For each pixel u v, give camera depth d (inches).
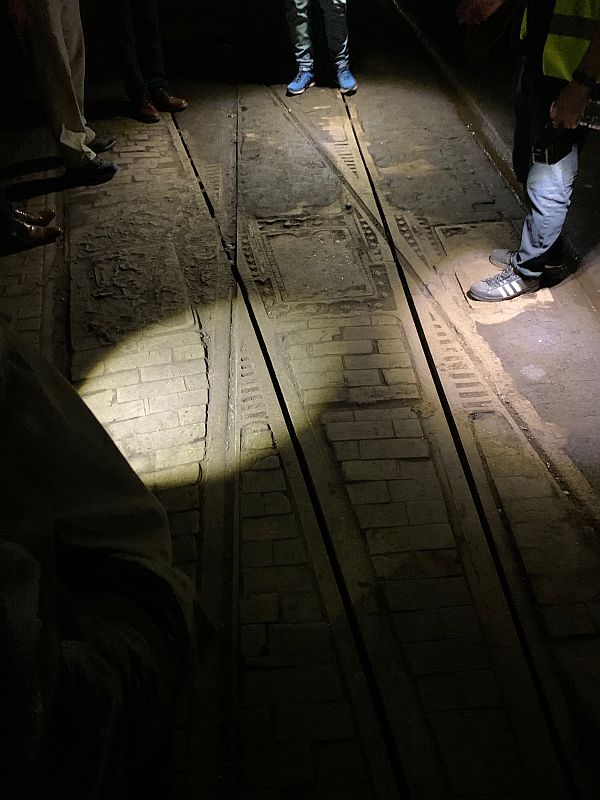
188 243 167.8
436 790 76.8
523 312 143.3
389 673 87.3
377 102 223.6
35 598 26.7
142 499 44.4
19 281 158.6
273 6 281.9
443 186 183.9
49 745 29.3
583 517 104.7
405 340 138.2
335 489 110.0
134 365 135.0
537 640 90.0
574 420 119.8
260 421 122.2
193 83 239.8
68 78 174.2
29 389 36.7
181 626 41.8
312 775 78.5
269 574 99.2
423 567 98.9
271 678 87.4
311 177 189.5
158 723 40.0
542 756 79.4
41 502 32.7
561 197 131.7
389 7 279.7
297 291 151.9
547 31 117.1
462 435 117.3
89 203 184.1
